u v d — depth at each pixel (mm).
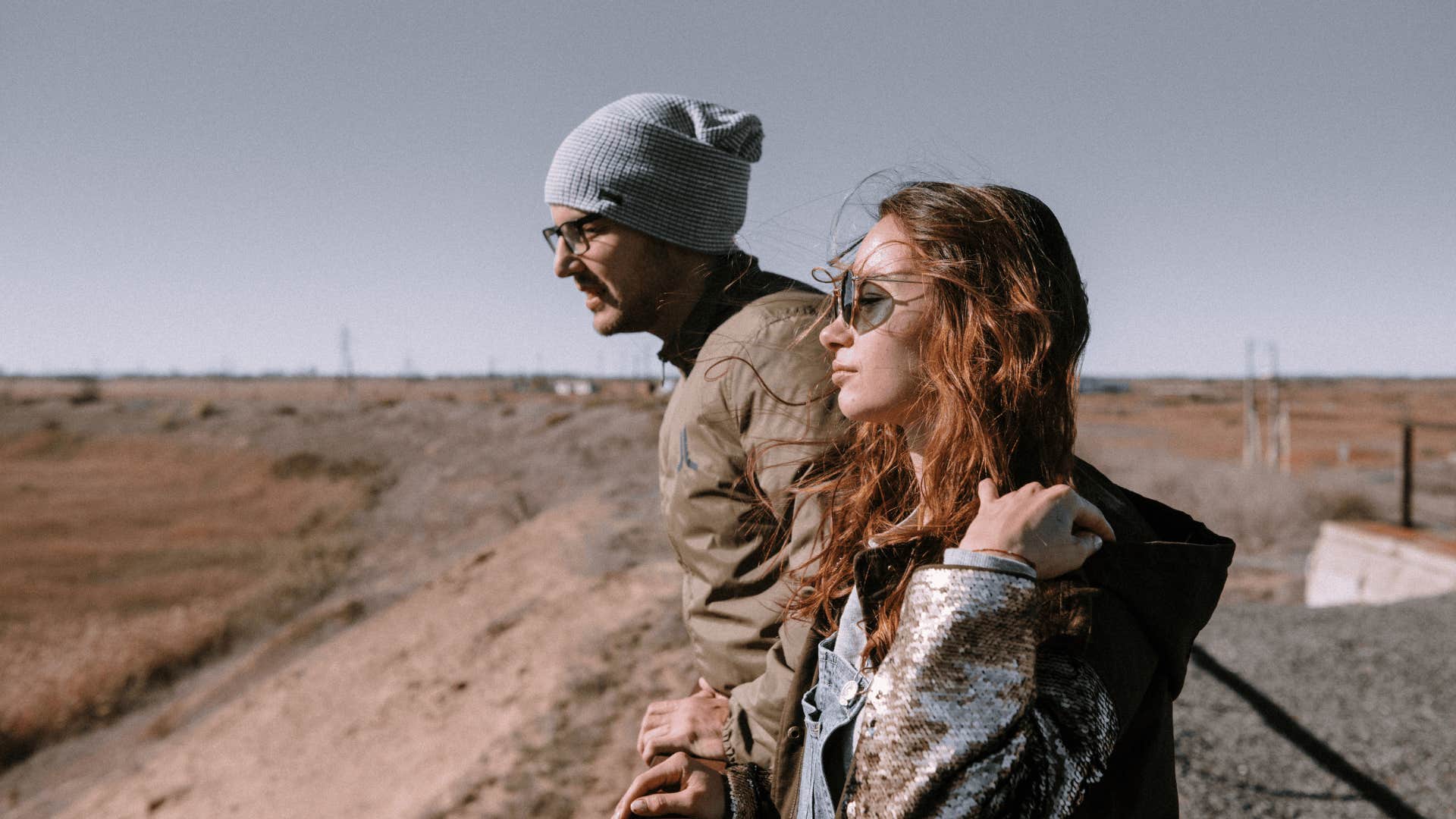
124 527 24188
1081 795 665
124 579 18281
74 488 31375
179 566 19250
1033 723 660
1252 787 3104
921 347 823
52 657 12531
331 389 112375
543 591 8234
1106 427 50250
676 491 1337
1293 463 30359
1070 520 722
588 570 8461
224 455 37781
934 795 652
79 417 49594
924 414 856
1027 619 677
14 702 10734
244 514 25719
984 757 649
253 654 10969
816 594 1020
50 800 8062
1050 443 810
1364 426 50219
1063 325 818
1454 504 17672
